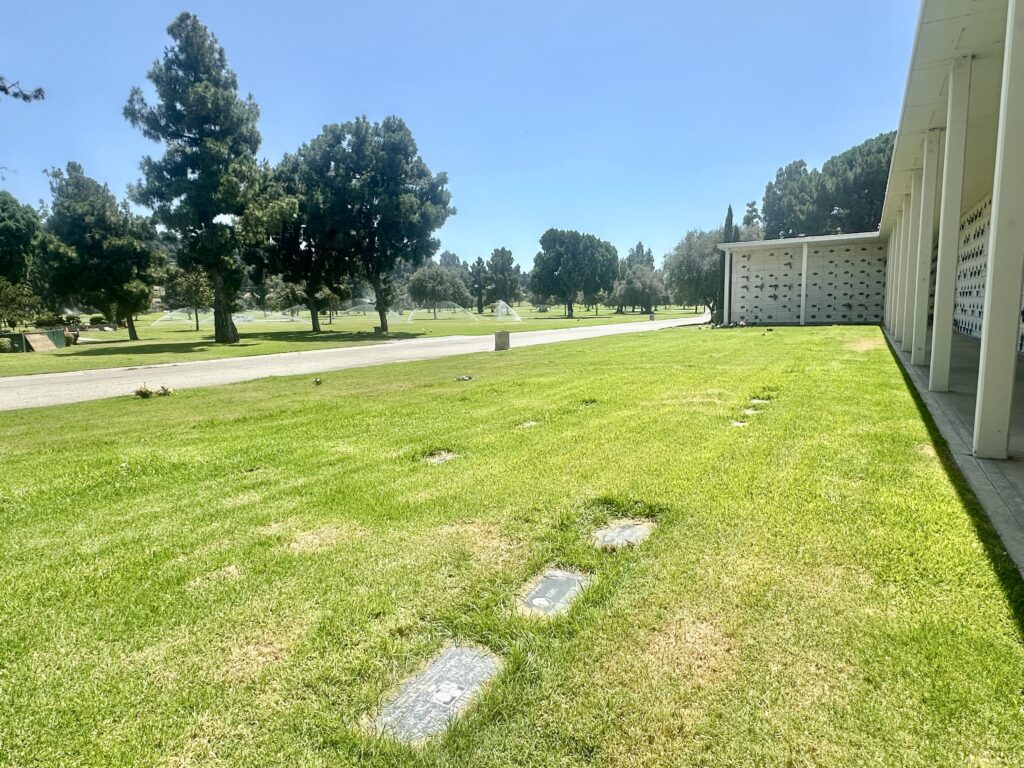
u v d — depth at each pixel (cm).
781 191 4956
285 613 251
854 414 590
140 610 257
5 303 3148
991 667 197
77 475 474
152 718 189
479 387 912
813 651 210
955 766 159
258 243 2886
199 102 2445
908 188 1460
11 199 3722
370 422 664
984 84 838
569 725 179
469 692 198
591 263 7025
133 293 3119
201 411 810
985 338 437
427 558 298
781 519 327
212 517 371
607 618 235
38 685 208
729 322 2723
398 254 3294
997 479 391
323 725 184
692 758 166
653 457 458
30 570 301
